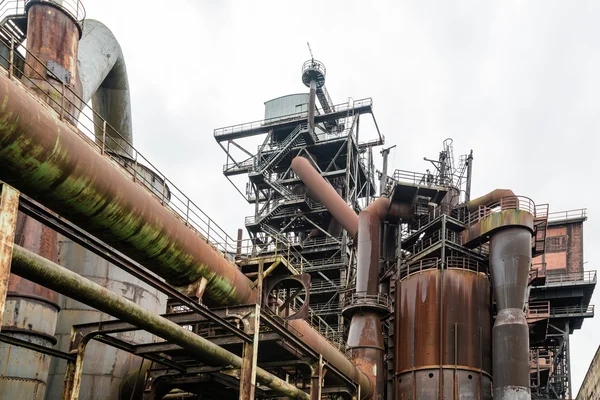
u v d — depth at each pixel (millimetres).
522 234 38125
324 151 53750
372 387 32375
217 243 22047
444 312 37750
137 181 18984
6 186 11203
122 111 33594
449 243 39844
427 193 41625
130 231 16953
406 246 43906
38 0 22688
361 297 38719
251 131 54594
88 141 17000
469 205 41500
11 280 21203
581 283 51219
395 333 40000
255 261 22438
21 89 13484
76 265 26531
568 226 56344
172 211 20016
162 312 29641
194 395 26047
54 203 15156
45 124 13734
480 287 38688
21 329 20906
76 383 17625
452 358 36906
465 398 36188
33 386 21141
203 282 19844
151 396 22625
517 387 35312
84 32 29016
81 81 26812
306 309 22016
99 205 15688
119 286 27062
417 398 36781
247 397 18094
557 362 51906
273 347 23141
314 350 23719
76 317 26141
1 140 13055
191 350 17375
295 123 53594
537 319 40250
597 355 31969
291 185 53000
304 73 53344
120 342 19219
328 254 51594
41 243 20891
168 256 18531
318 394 23594
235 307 19203
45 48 22406
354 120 52844
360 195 55031
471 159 44938
